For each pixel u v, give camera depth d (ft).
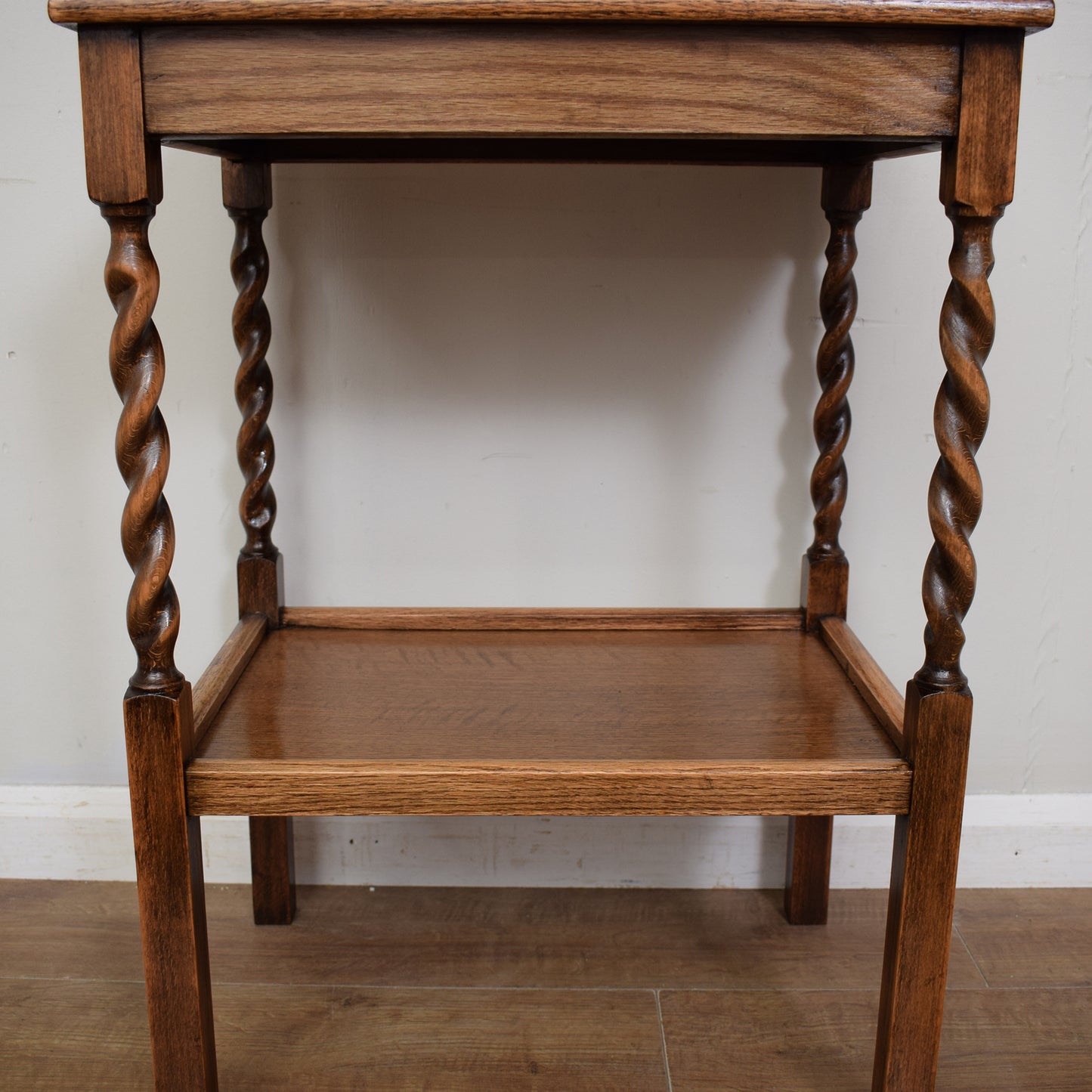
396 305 4.06
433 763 2.77
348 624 3.91
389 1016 3.65
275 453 4.11
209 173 3.95
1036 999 3.76
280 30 2.39
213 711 3.06
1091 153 3.92
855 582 4.32
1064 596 4.30
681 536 4.28
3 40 3.83
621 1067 3.42
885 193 3.99
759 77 2.43
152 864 2.75
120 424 2.56
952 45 2.43
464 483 4.22
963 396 2.60
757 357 4.12
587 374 4.13
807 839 4.09
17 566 4.25
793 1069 3.41
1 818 4.39
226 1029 3.57
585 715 3.12
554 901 4.34
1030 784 4.46
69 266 4.00
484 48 2.40
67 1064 3.41
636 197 3.98
